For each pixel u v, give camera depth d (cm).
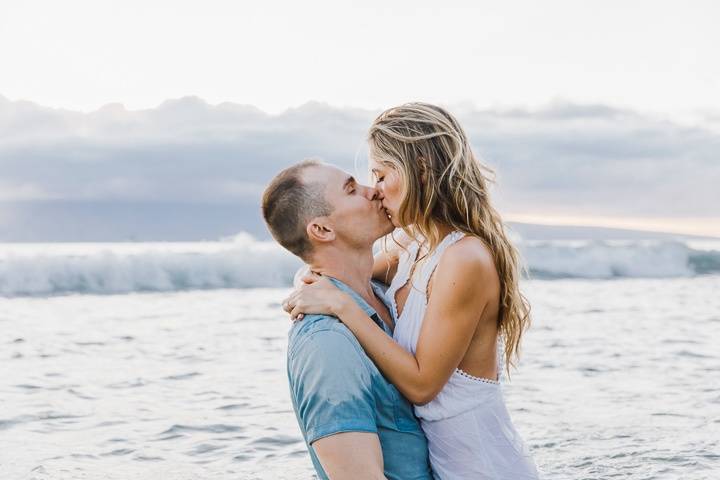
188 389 661
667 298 1443
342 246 271
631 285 1744
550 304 1327
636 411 587
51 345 875
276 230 273
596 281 1856
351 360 239
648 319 1122
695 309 1257
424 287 273
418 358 258
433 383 257
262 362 777
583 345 884
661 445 500
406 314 276
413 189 272
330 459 231
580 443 503
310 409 236
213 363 771
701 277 1973
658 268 2050
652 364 775
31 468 461
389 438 254
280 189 269
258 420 564
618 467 456
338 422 231
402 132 275
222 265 1611
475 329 272
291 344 253
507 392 649
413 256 295
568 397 632
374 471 230
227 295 1443
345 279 272
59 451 494
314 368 237
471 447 271
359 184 276
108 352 832
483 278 264
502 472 274
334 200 267
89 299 1370
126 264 1541
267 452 491
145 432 535
